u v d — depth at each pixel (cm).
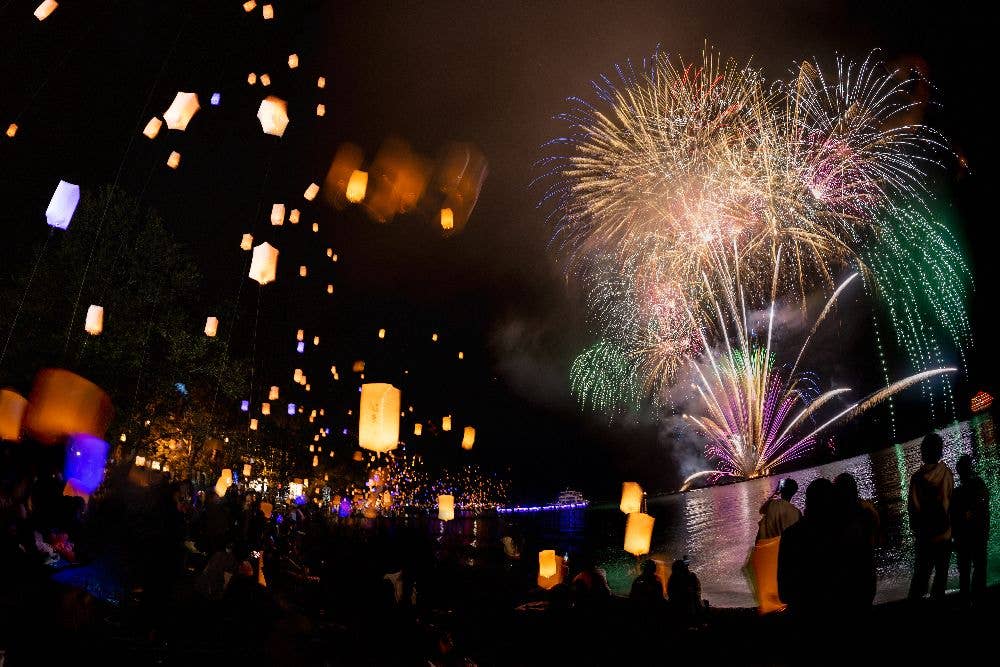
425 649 805
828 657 547
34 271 2198
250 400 3012
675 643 816
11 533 723
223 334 2677
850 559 546
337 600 1005
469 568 1458
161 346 2466
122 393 2300
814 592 549
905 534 1650
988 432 3127
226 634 852
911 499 823
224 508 1418
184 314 2503
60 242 2258
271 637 791
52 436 699
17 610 648
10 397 759
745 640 738
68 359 2127
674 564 989
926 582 809
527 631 991
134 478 1181
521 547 1853
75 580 936
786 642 648
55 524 897
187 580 1141
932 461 820
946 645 606
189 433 2530
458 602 1195
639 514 893
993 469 1939
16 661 607
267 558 1614
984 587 772
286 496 3388
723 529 2859
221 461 2736
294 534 2466
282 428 3525
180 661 761
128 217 2342
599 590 998
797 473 4803
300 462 3725
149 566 1034
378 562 854
